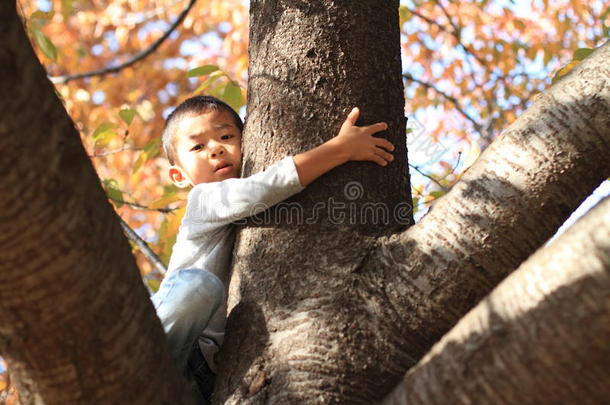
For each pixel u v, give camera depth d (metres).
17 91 2.06
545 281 2.21
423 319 2.97
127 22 10.60
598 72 3.04
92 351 2.35
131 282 2.41
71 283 2.23
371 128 3.42
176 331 3.37
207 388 3.55
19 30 2.09
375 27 3.62
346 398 2.90
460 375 2.28
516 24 10.21
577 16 10.39
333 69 3.50
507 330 2.23
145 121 10.98
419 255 3.03
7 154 2.06
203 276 3.43
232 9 10.60
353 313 3.02
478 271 2.95
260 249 3.29
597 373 2.09
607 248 2.13
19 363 2.37
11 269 2.17
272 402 2.94
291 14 3.62
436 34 10.43
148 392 2.49
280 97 3.51
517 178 2.98
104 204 2.33
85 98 9.79
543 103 3.08
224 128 4.35
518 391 2.18
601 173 3.00
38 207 2.13
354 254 3.14
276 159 3.44
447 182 5.69
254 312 3.16
